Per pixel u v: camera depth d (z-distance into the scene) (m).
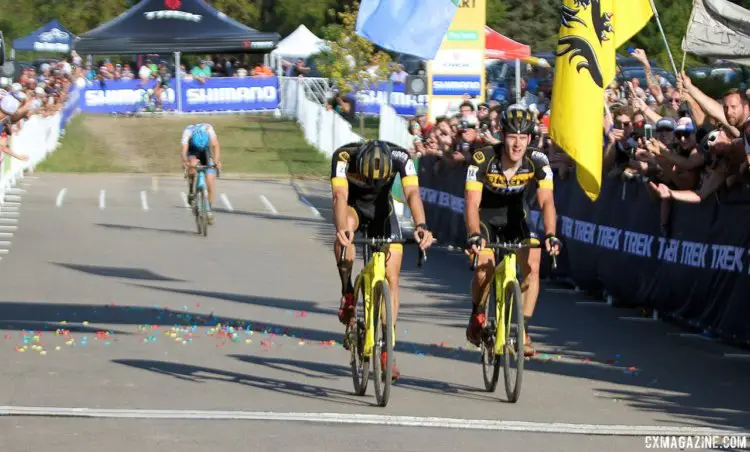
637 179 28.50
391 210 18.72
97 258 37.81
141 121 101.75
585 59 24.31
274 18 153.50
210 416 16.45
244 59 153.00
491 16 110.50
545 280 35.31
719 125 26.42
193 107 108.31
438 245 45.50
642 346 24.00
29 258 37.12
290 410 17.14
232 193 65.06
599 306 29.91
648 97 39.12
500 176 19.02
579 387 19.64
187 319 26.20
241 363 21.19
